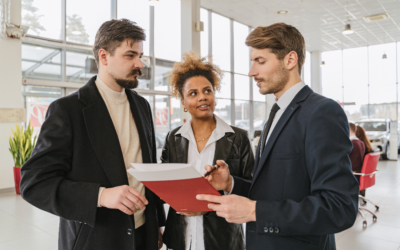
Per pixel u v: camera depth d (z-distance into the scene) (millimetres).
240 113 11148
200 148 1486
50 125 1024
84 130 1089
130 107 1290
